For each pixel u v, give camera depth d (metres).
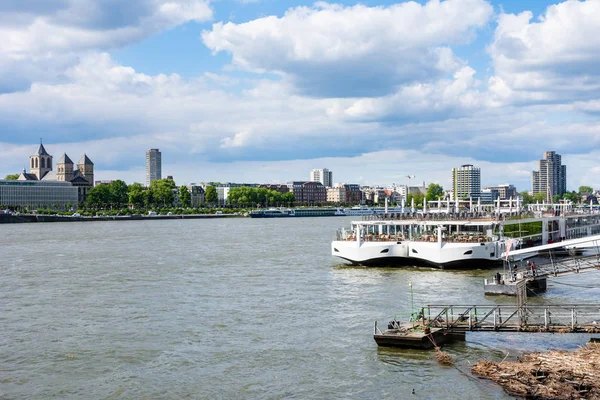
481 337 54.53
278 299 74.62
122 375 47.75
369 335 56.69
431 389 42.88
